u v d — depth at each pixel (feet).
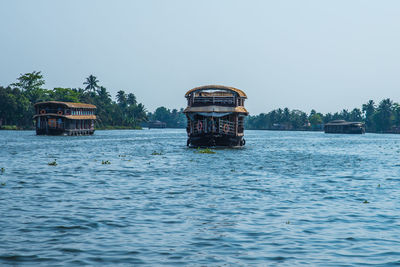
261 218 62.03
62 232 53.26
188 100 228.63
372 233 54.34
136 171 119.03
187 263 42.83
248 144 308.40
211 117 217.36
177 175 111.04
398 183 99.86
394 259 44.32
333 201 75.77
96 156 172.76
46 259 43.34
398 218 62.64
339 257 44.96
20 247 47.06
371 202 75.00
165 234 53.11
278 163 151.23
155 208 68.08
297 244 49.44
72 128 414.62
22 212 63.77
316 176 112.68
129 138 392.88
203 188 89.15
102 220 59.62
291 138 486.79
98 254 45.16
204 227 56.65
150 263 42.70
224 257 44.78
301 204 72.69
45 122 399.44
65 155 176.14
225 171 121.90
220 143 221.87
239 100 230.48
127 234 52.85
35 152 191.72
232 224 58.39
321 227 57.21
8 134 433.48
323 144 326.65
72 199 74.84
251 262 43.32
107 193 81.61
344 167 138.51
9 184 90.99
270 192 84.99
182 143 302.45
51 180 98.27
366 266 42.27
